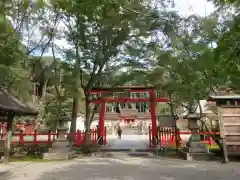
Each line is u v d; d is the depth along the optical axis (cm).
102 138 2022
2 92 1323
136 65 1709
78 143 1798
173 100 1773
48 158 1413
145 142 2509
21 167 1141
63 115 1536
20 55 1352
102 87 1959
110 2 725
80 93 1922
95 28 1667
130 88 1948
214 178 881
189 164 1205
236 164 1189
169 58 780
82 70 1916
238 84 645
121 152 1684
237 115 1312
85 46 1739
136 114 5819
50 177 913
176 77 1056
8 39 1204
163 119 1712
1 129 2175
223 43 557
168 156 1523
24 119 3275
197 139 1406
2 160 1339
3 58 1218
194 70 716
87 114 1962
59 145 1473
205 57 650
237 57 573
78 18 1591
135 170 1048
